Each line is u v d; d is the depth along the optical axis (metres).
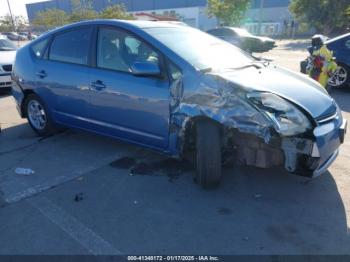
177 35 4.23
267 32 44.91
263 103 3.19
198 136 3.50
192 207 3.42
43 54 5.09
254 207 3.41
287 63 14.02
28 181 4.00
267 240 2.93
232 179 3.95
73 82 4.58
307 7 33.47
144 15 33.97
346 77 8.70
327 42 9.05
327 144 3.27
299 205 3.44
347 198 3.55
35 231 3.07
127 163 4.42
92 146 5.02
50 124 5.23
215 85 3.35
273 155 3.49
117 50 4.20
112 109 4.22
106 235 3.01
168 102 3.67
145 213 3.33
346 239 2.93
